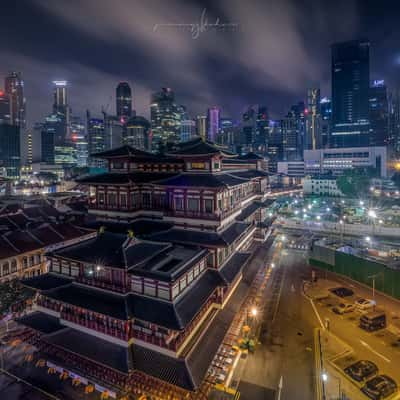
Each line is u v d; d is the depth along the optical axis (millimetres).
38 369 39531
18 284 49375
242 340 44531
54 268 43812
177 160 55500
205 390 33312
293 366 39938
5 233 66000
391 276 59625
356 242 98062
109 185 51531
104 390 34750
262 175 81500
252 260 66375
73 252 38156
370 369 38375
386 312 54094
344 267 70688
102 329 35531
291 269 76250
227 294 45188
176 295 34625
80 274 39406
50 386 36531
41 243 68500
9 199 128500
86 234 80625
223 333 38875
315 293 60188
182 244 44062
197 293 37781
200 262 41156
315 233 113625
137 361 32844
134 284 35781
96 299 35844
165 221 49312
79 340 36344
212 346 36094
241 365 40188
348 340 45688
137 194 52281
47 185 194500
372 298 59688
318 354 42344
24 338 42906
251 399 34469
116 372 34344
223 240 42594
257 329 48562
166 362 32250
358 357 41750
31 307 52000
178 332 32906
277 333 47469
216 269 43125
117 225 50812
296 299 59094
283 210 149750
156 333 33469
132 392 33062
